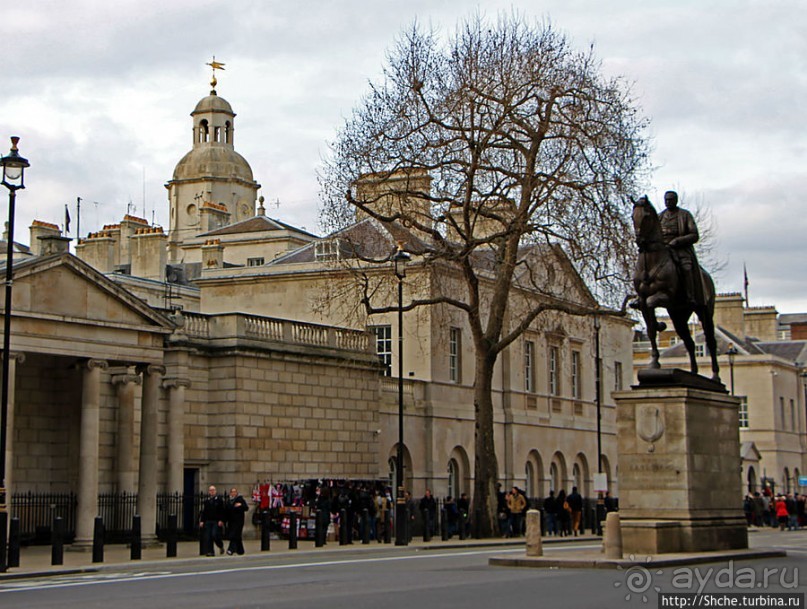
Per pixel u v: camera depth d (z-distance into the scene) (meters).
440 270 57.59
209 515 34.75
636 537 25.19
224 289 64.25
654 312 26.44
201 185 107.75
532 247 52.78
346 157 49.75
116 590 21.95
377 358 54.22
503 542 43.91
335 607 16.89
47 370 44.00
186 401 45.97
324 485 48.56
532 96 48.28
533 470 68.88
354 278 55.56
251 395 47.25
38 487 43.19
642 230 26.12
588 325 74.75
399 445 42.34
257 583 22.34
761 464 99.38
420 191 50.12
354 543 43.84
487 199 49.53
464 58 49.12
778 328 134.00
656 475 25.78
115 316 41.06
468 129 47.84
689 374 26.22
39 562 32.75
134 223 83.31
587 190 47.62
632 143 48.72
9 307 31.23
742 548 27.08
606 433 78.25
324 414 50.91
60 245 40.09
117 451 43.53
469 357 63.66
